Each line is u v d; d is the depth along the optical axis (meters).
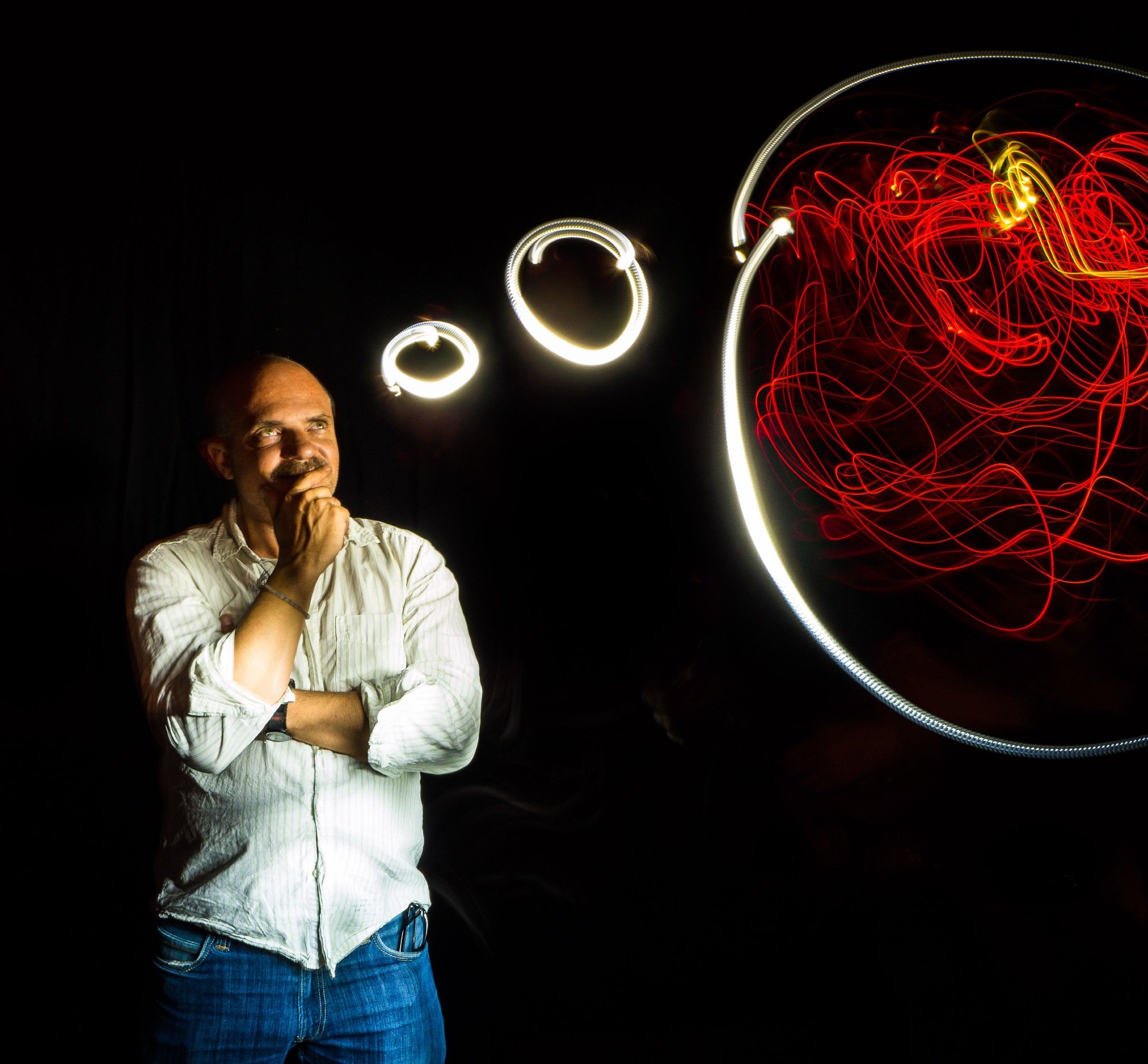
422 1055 1.63
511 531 3.58
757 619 3.10
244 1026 1.52
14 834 3.26
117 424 3.50
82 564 3.45
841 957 2.84
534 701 3.44
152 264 3.54
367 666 1.67
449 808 3.36
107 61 3.53
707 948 3.02
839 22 3.63
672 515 3.45
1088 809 2.36
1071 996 2.22
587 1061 2.72
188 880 1.55
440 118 3.69
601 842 3.27
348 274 3.66
